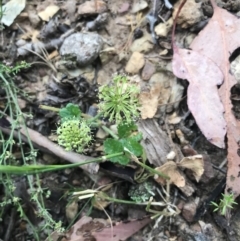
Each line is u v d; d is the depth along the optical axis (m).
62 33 0.12
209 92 0.11
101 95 0.10
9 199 0.11
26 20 0.13
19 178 0.12
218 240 0.11
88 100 0.12
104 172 0.11
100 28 0.12
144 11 0.12
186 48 0.12
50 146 0.11
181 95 0.12
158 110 0.12
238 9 0.12
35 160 0.11
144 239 0.11
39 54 0.12
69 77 0.12
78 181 0.12
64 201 0.12
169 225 0.11
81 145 0.10
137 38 0.12
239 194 0.10
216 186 0.11
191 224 0.11
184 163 0.11
